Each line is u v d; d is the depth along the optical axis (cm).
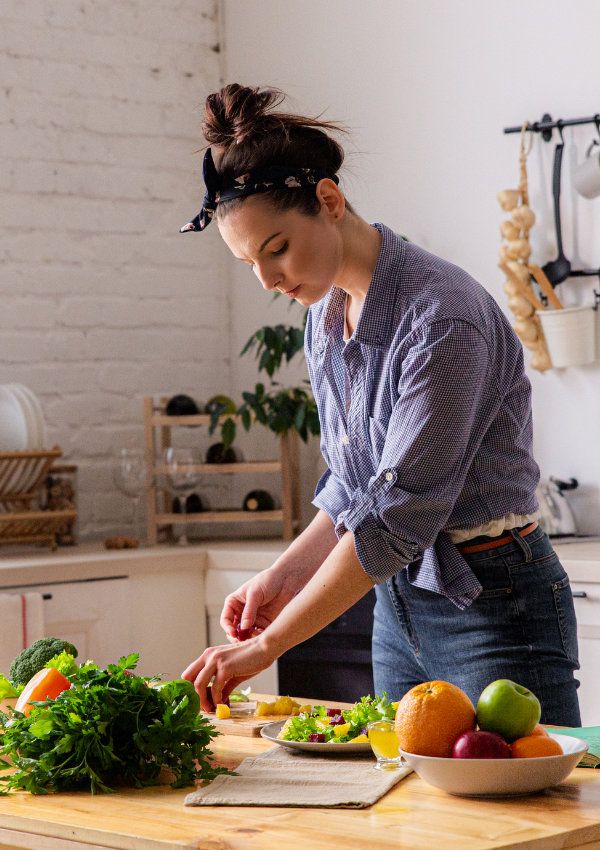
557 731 163
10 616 313
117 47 404
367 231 183
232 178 168
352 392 189
